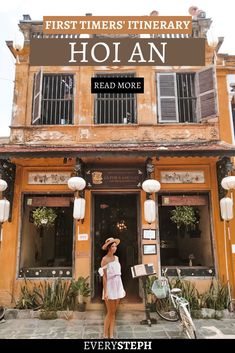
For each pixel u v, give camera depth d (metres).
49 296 7.09
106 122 8.67
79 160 7.43
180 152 7.02
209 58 8.88
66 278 7.58
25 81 8.80
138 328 6.04
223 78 8.84
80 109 8.56
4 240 7.74
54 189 8.09
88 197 8.02
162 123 8.46
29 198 8.16
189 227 8.21
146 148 7.29
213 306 7.01
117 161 7.93
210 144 8.13
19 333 5.83
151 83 8.76
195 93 8.79
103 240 8.57
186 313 5.42
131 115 8.75
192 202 8.09
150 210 7.25
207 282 7.54
